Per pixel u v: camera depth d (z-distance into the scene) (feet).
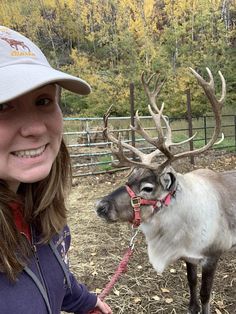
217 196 3.79
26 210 1.33
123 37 42.52
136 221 3.48
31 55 1.15
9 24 49.57
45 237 1.36
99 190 8.45
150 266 4.86
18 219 1.31
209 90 3.52
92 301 1.82
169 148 3.84
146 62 39.29
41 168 1.21
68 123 17.21
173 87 33.27
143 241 5.60
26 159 1.19
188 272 3.84
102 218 3.50
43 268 1.35
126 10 46.06
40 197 1.37
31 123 1.16
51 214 1.40
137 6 45.55
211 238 3.65
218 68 36.24
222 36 40.37
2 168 1.17
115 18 47.55
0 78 1.06
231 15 45.98
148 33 42.91
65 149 1.49
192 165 11.29
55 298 1.37
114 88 35.47
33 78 1.06
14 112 1.14
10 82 1.05
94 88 35.91
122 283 4.47
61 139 1.35
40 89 1.16
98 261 5.02
